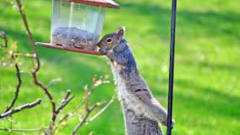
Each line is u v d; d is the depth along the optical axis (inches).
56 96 620.4
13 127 532.1
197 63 858.1
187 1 1210.0
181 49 919.0
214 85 761.6
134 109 334.0
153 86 730.8
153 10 1117.7
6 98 608.1
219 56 899.4
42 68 723.4
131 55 337.7
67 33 340.2
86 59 780.6
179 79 769.6
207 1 1230.9
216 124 629.9
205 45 950.4
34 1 1072.2
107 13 1066.7
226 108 681.0
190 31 1018.7
